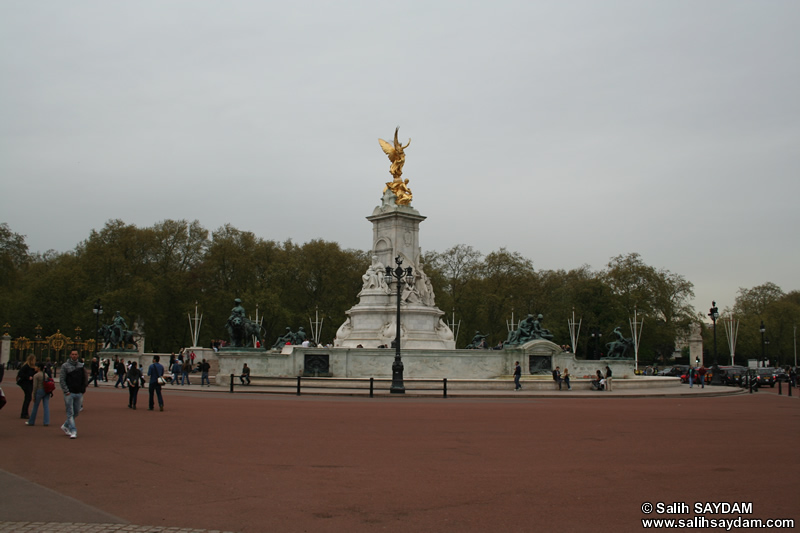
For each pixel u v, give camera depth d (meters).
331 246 129.75
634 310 127.44
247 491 15.93
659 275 137.12
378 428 28.00
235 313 63.78
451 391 53.22
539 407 40.81
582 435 26.45
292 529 12.96
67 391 23.97
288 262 128.12
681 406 44.06
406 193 75.06
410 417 32.81
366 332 70.62
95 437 24.41
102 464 19.03
